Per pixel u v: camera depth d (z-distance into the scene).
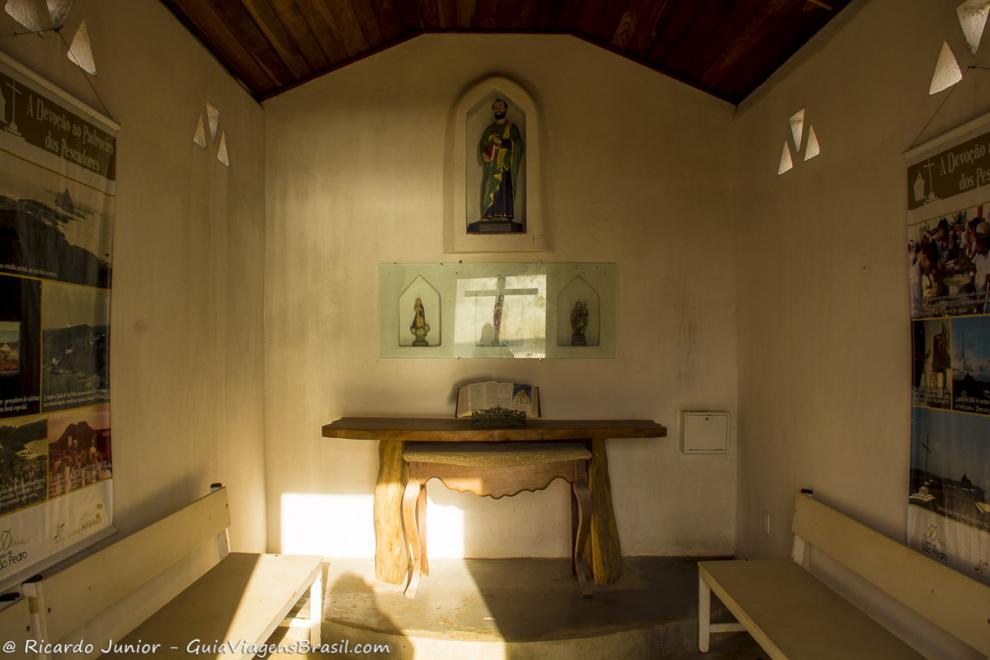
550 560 3.68
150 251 2.44
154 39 2.49
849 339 2.57
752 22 2.96
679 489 3.74
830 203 2.72
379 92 3.74
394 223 3.72
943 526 1.99
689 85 3.76
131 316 2.30
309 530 3.72
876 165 2.39
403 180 3.73
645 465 3.74
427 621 2.91
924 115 2.13
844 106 2.62
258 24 2.97
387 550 3.33
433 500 3.71
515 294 3.73
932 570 1.98
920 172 2.13
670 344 3.75
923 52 2.14
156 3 2.51
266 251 3.72
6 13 1.71
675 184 3.76
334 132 3.74
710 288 3.76
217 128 3.09
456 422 3.50
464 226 3.70
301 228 3.73
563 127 3.75
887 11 2.34
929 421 2.07
